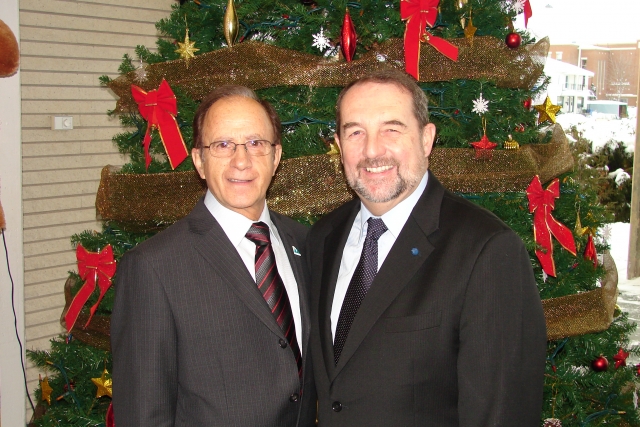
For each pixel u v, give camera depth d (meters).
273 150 1.42
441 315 1.25
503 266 1.23
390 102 1.33
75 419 2.03
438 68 1.75
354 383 1.28
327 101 1.81
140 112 1.83
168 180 1.85
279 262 1.46
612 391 2.01
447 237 1.30
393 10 1.74
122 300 1.29
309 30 1.79
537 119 2.06
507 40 1.75
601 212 2.19
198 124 1.39
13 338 2.57
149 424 1.23
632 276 4.20
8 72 2.42
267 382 1.29
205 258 1.31
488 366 1.20
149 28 3.36
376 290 1.30
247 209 1.39
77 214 3.23
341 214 1.58
